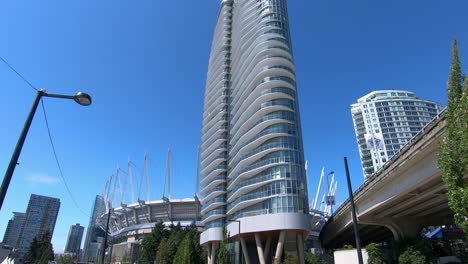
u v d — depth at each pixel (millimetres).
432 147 28469
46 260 99375
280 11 90875
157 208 141125
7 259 40125
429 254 43344
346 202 58438
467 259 42344
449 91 12578
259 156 72188
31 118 10914
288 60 80938
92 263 132750
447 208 44656
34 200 140000
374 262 42406
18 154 10164
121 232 149500
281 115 73500
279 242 61594
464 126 11602
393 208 45625
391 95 193500
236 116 91875
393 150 171250
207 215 94250
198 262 49250
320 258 66250
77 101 11961
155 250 100500
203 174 106250
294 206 63031
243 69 92812
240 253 75938
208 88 122062
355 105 193125
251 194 70500
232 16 121062
